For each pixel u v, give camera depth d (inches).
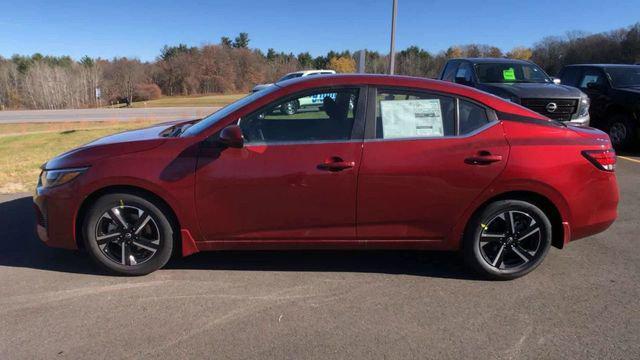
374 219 151.7
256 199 149.2
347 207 150.0
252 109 150.4
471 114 152.6
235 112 151.2
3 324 129.0
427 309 138.5
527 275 161.5
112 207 152.2
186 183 148.3
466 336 124.3
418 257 177.5
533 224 154.9
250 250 169.6
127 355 115.6
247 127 150.4
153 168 148.3
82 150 155.6
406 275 161.9
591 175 153.5
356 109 150.7
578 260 173.8
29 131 1072.8
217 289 150.3
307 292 148.9
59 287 151.2
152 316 133.6
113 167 148.7
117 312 135.7
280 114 150.8
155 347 118.9
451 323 130.8
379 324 130.1
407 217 151.8
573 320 132.6
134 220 154.2
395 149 148.3
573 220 155.2
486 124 152.2
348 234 153.3
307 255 178.1
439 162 147.9
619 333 126.0
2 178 304.0
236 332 125.6
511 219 154.6
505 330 127.5
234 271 163.9
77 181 150.2
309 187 148.0
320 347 119.1
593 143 155.1
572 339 123.3
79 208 152.8
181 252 159.8
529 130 152.6
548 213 157.1
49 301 141.9
